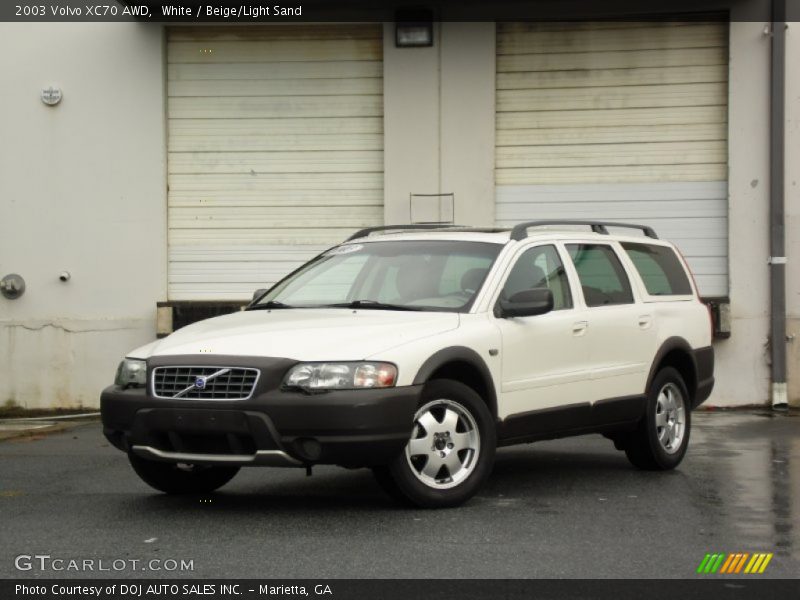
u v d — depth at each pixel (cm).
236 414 691
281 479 899
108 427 745
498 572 592
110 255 1502
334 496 816
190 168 1517
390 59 1484
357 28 1503
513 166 1495
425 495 736
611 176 1491
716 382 1471
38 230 1502
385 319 762
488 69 1482
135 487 867
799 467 970
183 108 1516
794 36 1459
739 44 1459
